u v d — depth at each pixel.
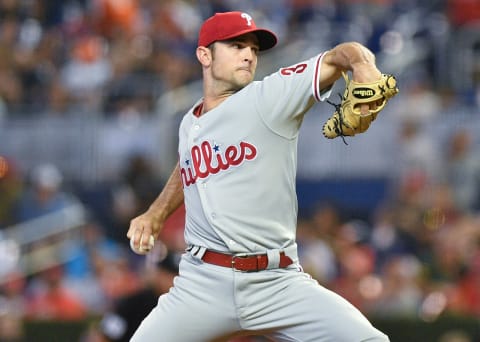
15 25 55.66
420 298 38.91
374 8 57.47
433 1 56.78
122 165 47.47
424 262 42.16
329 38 54.72
